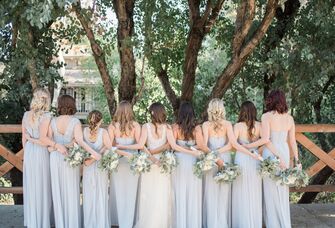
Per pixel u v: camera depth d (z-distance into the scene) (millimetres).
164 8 9344
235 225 5512
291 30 9719
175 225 5480
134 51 9766
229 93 11281
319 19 8422
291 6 9750
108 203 5590
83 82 16875
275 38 9680
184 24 10352
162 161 5168
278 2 7801
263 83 10281
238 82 10977
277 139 5406
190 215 5371
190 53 9695
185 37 10328
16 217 6395
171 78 12648
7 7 6328
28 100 9844
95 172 5371
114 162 5145
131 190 5500
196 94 11375
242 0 7941
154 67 9773
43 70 8352
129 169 5488
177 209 5395
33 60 8172
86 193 5402
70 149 5199
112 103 9164
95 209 5398
